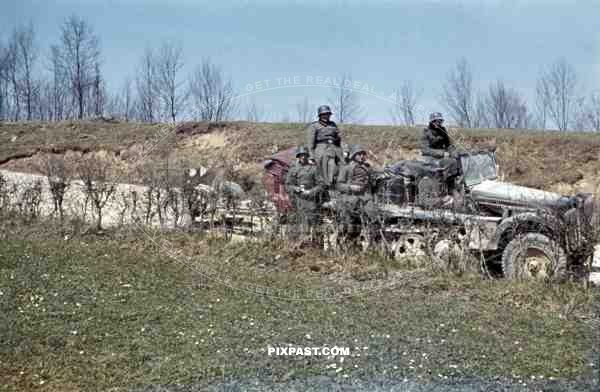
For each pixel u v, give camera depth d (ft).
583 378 19.36
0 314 24.75
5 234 38.42
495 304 27.12
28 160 82.74
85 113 116.67
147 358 21.12
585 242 28.94
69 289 28.25
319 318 25.17
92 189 41.11
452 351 21.54
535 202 31.53
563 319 25.09
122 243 37.22
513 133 77.61
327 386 18.94
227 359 20.99
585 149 72.69
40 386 19.10
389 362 20.68
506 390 18.52
